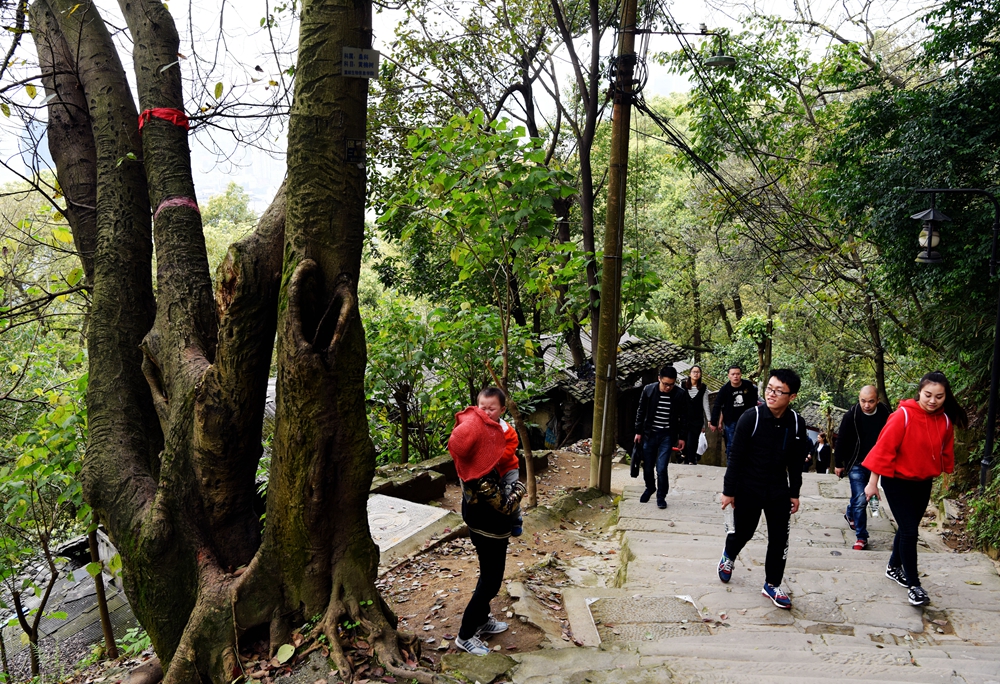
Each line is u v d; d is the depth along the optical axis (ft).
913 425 17.03
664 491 27.43
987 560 20.48
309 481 12.55
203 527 14.02
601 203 72.84
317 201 12.45
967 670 13.38
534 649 14.42
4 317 19.93
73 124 17.81
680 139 38.22
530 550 23.20
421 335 34.91
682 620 16.57
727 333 98.32
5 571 22.22
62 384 23.97
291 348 12.11
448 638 14.93
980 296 30.53
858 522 22.58
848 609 17.26
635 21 28.37
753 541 23.34
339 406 12.51
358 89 12.70
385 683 11.59
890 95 35.19
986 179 30.14
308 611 12.93
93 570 20.27
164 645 13.83
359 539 13.26
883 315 48.29
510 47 51.78
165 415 14.60
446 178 22.20
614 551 23.34
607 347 30.45
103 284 16.28
